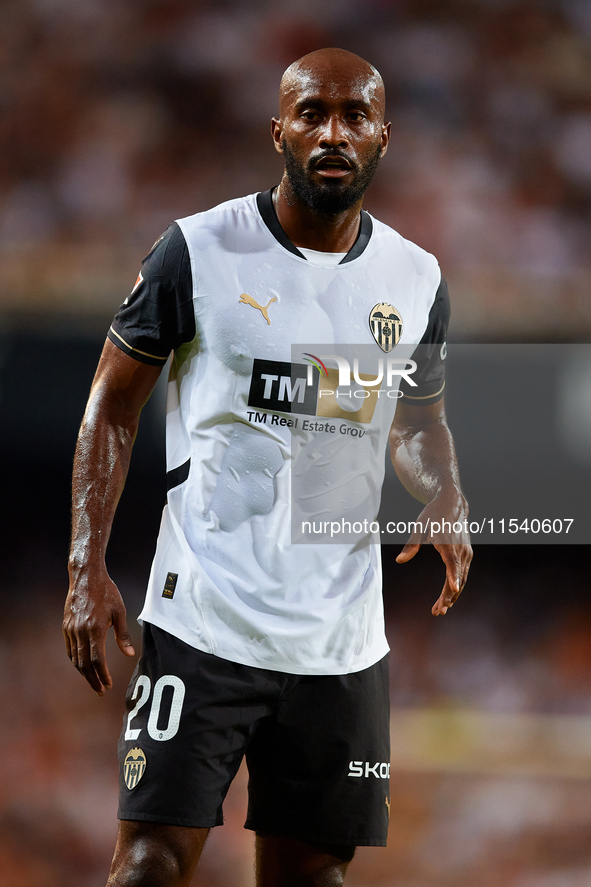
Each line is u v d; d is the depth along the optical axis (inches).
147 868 269.0
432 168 1408.7
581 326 1311.5
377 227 322.7
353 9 1505.9
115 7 1466.5
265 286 298.2
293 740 297.4
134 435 307.6
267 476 296.4
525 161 1416.1
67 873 748.6
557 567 1362.0
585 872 753.6
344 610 302.2
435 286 326.6
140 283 301.3
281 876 305.4
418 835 799.1
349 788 302.0
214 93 1432.1
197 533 294.7
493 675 1178.6
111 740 957.2
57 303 1293.1
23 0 1449.3
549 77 1473.9
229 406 295.0
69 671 1094.4
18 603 1284.4
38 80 1412.4
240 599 290.4
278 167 1408.7
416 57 1481.3
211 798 277.4
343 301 304.8
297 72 298.4
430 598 1341.0
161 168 1384.1
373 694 309.9
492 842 791.1
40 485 1423.5
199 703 280.1
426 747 977.5
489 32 1499.8
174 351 313.6
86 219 1323.8
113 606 281.0
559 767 928.9
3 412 1357.0
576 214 1379.2
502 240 1350.9
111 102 1421.0
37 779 877.8
